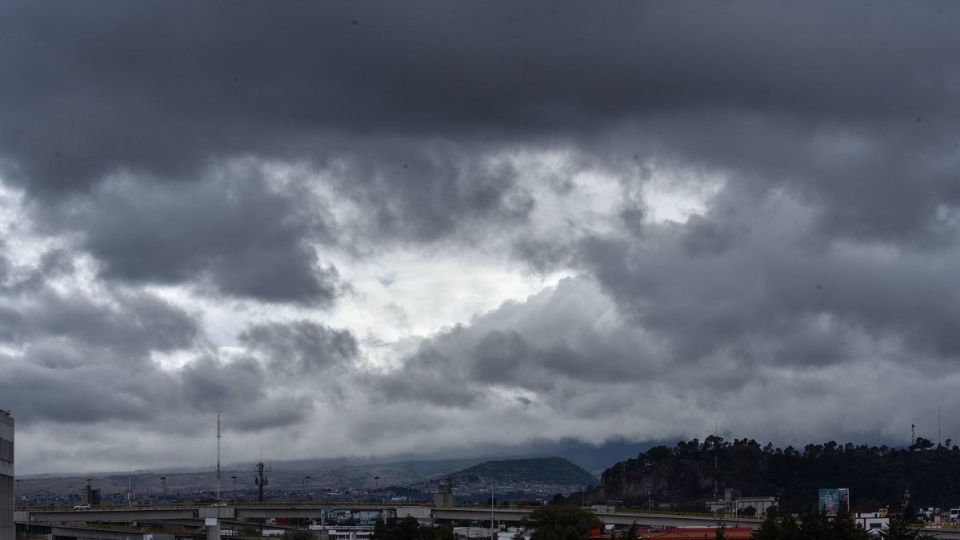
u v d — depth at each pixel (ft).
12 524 628.28
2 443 611.88
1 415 610.24
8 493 623.77
